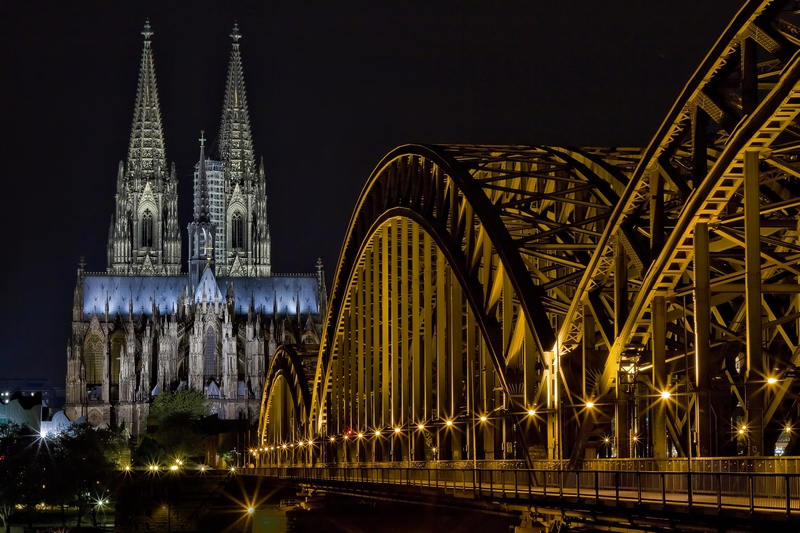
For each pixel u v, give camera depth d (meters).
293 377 170.00
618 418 53.75
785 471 40.22
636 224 54.41
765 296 58.28
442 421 82.50
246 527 151.88
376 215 100.50
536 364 66.69
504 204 67.81
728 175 44.38
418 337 90.88
